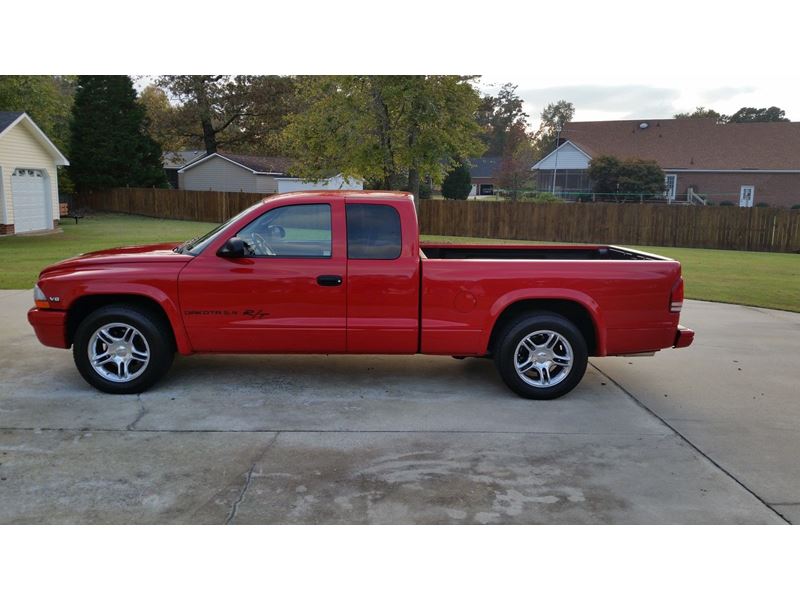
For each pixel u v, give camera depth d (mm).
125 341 5539
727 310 10352
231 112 44875
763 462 4438
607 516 3650
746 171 39406
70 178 37938
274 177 39594
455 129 18953
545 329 5566
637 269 5543
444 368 6637
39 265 14211
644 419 5262
